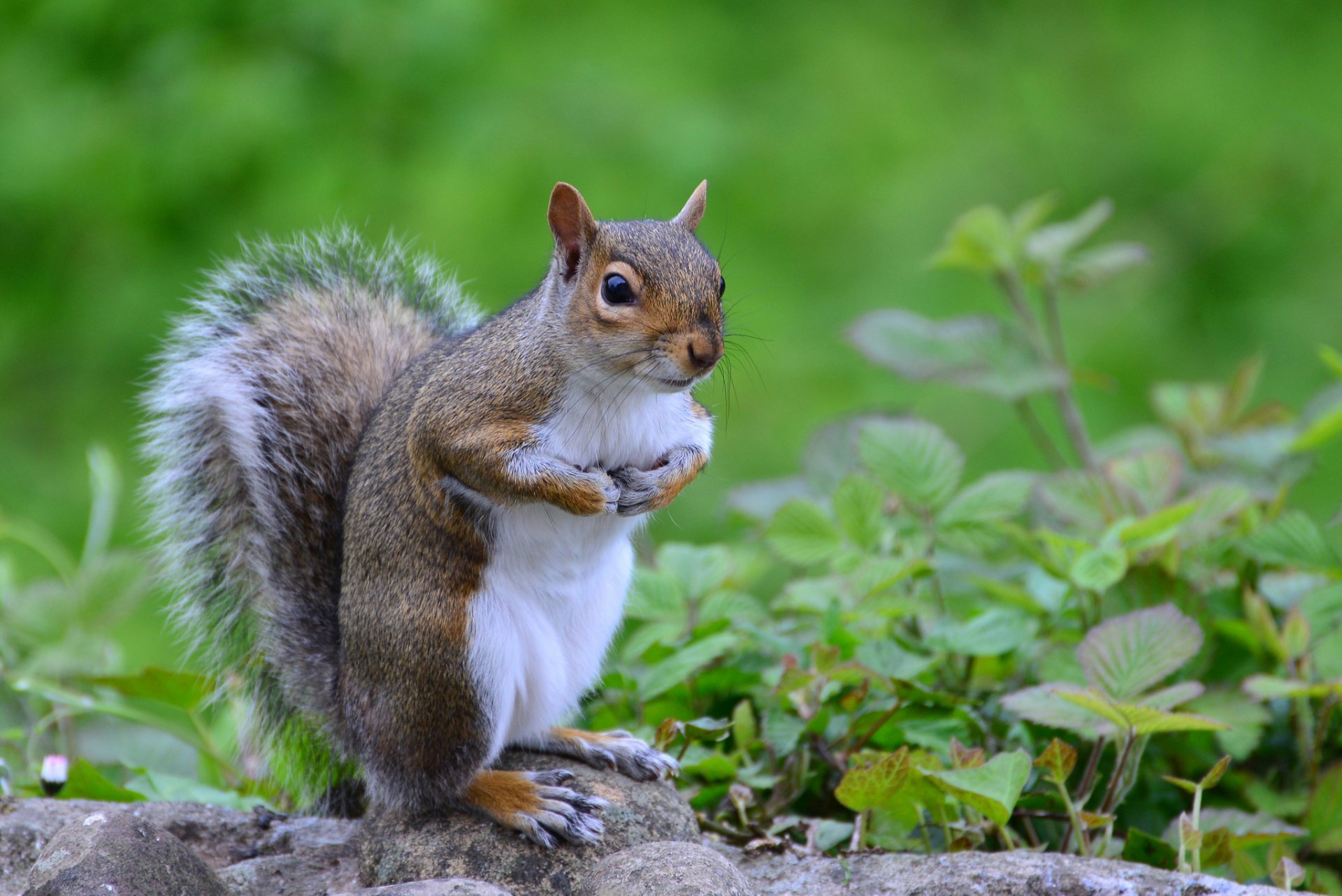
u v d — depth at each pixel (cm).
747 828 651
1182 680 724
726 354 723
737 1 1956
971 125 1911
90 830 528
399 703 609
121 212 1620
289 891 604
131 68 1694
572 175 1617
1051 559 788
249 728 717
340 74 1655
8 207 1625
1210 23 2066
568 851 587
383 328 770
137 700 908
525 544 623
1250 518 832
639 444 643
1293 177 1889
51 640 852
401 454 631
